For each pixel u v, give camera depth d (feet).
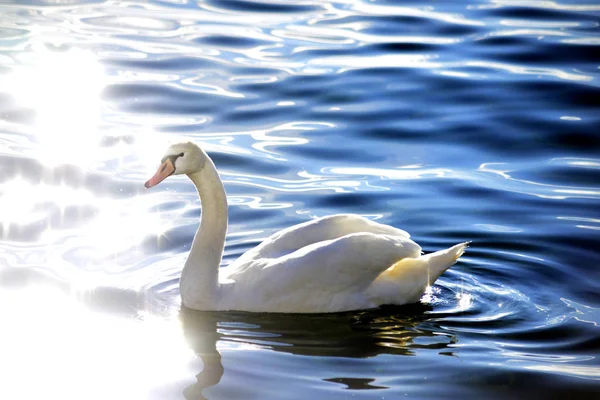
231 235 50.24
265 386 35.83
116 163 58.95
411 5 88.17
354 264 42.32
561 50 76.23
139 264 47.16
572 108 66.74
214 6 88.12
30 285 44.52
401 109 66.95
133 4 88.99
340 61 74.95
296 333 40.50
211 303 42.45
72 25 82.33
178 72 72.84
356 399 34.83
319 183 56.54
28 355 38.55
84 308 42.47
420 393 35.40
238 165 58.65
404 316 42.24
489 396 35.40
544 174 57.98
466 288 44.88
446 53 76.38
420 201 54.39
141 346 39.24
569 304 43.21
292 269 42.04
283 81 71.26
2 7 86.94
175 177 58.23
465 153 61.00
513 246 49.11
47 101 67.00
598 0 88.63
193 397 35.32
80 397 35.63
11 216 51.78
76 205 53.42
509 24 82.43
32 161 58.44
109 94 68.80
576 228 50.90
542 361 38.06
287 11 86.74
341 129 63.98
